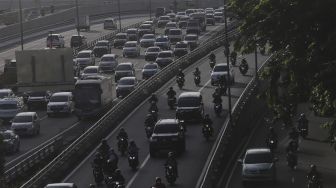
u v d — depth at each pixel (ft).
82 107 465.47
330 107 194.08
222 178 305.32
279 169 330.75
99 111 467.11
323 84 188.55
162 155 357.00
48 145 358.02
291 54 200.64
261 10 202.69
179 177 312.09
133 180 310.65
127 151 358.23
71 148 340.39
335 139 199.11
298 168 332.60
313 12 191.11
